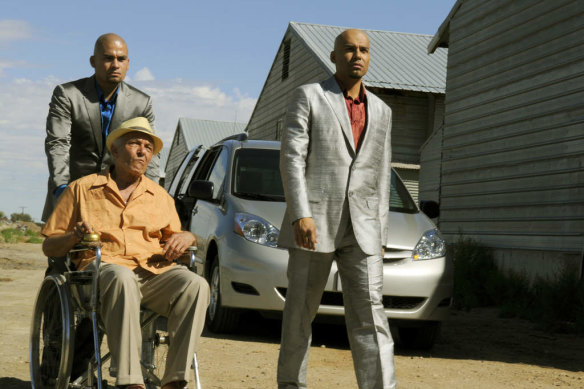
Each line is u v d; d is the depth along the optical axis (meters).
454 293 11.35
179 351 3.72
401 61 22.42
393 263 6.67
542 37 11.46
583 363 6.66
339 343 7.17
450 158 13.94
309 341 4.17
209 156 8.88
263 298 6.55
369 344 4.06
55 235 3.97
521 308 10.02
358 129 4.16
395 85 20.52
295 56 24.28
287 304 4.14
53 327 4.22
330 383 5.30
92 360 3.76
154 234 4.16
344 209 4.07
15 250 20.62
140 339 3.61
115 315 3.57
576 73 10.63
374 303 4.07
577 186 10.40
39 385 4.30
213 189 7.73
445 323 9.18
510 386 5.51
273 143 8.23
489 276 11.53
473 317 9.94
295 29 24.11
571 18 10.82
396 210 7.46
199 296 3.77
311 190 4.08
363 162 4.11
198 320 3.76
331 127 4.07
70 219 4.06
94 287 3.59
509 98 12.21
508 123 12.18
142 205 4.12
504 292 11.13
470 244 12.41
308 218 3.95
